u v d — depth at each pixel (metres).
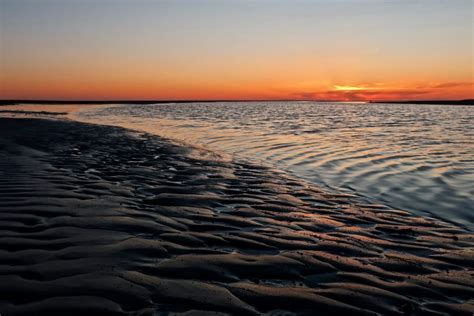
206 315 2.99
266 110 63.69
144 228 5.02
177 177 8.77
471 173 9.84
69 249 4.17
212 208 6.29
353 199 7.41
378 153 13.24
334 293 3.49
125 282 3.45
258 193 7.56
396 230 5.57
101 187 7.28
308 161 11.86
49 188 6.91
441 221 6.16
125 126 25.94
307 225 5.63
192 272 3.75
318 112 55.59
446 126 26.09
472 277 4.01
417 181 8.99
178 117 38.41
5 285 3.30
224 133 21.02
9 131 17.91
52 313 2.91
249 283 3.59
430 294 3.59
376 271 4.05
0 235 4.50
